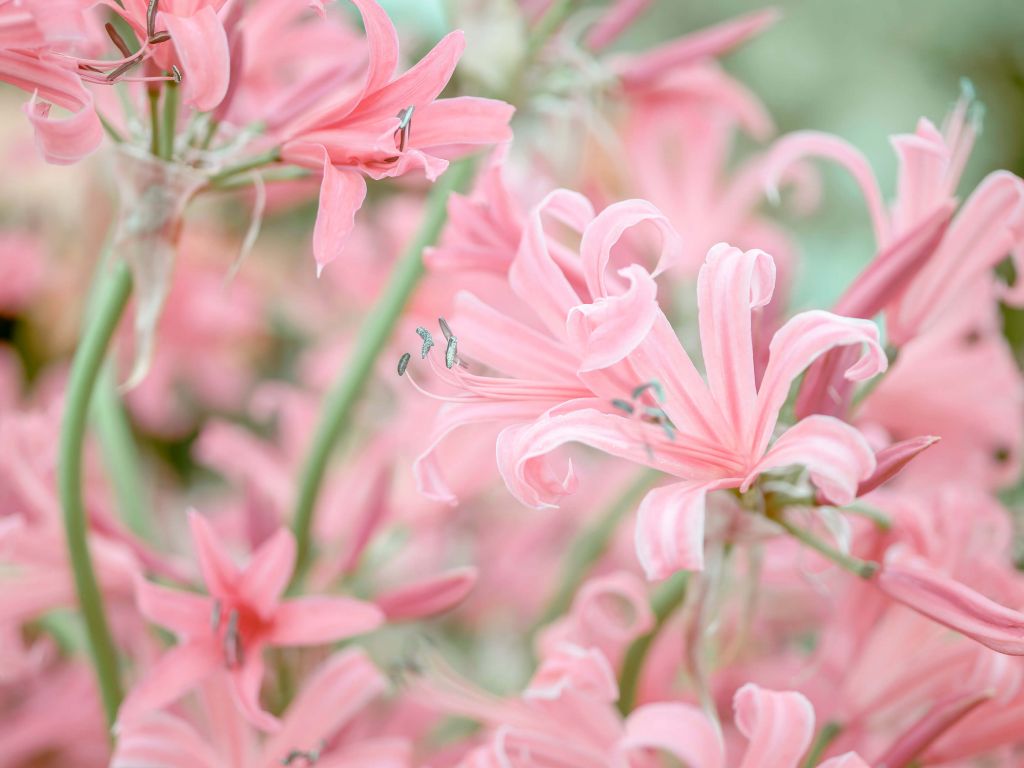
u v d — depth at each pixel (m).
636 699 0.73
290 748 0.68
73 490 0.68
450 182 0.74
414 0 0.85
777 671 0.75
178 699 0.70
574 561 0.78
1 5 0.60
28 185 1.04
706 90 0.79
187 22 0.61
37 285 1.05
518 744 0.67
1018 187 0.65
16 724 0.80
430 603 0.68
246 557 0.79
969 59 1.34
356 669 0.68
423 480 0.63
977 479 0.76
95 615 0.69
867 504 0.68
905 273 0.65
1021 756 0.70
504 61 0.75
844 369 0.64
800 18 1.34
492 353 0.63
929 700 0.69
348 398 0.74
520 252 0.63
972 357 0.75
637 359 0.62
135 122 0.67
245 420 1.06
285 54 0.74
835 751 0.69
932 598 0.63
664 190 0.80
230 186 0.66
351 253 0.85
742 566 0.70
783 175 0.81
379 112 0.63
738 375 0.61
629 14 0.77
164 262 0.66
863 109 1.31
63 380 0.99
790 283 0.81
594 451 0.90
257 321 0.99
